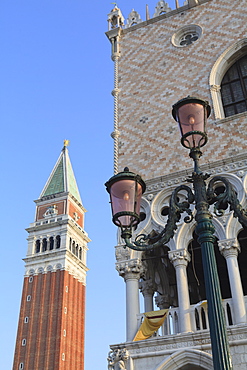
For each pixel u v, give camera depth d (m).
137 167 24.58
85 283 118.62
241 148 22.36
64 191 123.38
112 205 13.96
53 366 95.81
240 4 27.30
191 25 28.19
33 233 118.06
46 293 106.50
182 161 23.55
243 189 21.02
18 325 103.88
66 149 139.62
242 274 27.77
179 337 18.61
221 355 10.48
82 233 122.62
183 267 20.62
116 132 26.27
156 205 22.84
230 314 19.61
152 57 28.28
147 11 30.89
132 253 21.92
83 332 110.38
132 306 20.59
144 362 18.80
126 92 27.80
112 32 30.48
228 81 25.91
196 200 12.95
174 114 14.57
